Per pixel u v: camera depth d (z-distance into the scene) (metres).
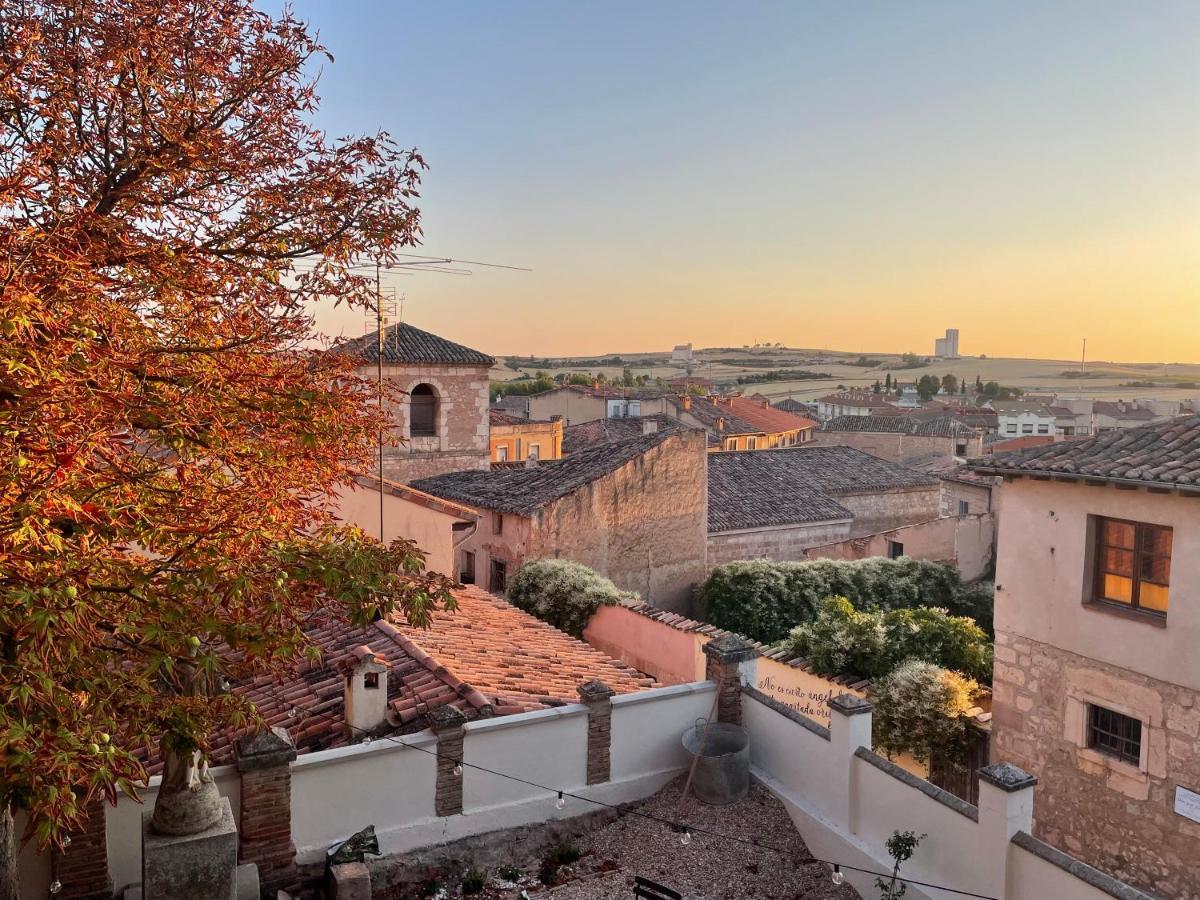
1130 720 12.85
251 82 8.32
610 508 24.03
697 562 26.03
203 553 6.03
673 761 11.16
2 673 4.86
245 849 8.54
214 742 9.80
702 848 10.05
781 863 9.89
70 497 5.31
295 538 7.55
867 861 9.50
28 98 7.17
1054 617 13.73
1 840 6.36
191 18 8.10
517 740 10.01
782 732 10.98
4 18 7.28
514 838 9.88
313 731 10.04
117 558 6.06
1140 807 12.55
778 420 71.00
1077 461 13.12
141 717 5.81
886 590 25.09
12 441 5.12
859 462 37.03
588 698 10.48
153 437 6.47
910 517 35.25
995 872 8.32
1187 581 11.90
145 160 7.57
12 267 5.39
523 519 22.75
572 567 21.34
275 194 8.27
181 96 7.81
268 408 7.06
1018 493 14.28
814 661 18.00
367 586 6.99
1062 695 13.63
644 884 8.83
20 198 6.47
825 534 30.36
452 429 30.86
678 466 25.41
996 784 8.33
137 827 8.41
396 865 9.19
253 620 6.60
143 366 6.45
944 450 61.66
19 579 4.95
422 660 11.48
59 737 4.77
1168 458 12.19
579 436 56.09
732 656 11.45
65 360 5.60
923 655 17.73
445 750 9.55
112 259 6.88
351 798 9.11
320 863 8.80
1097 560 13.31
